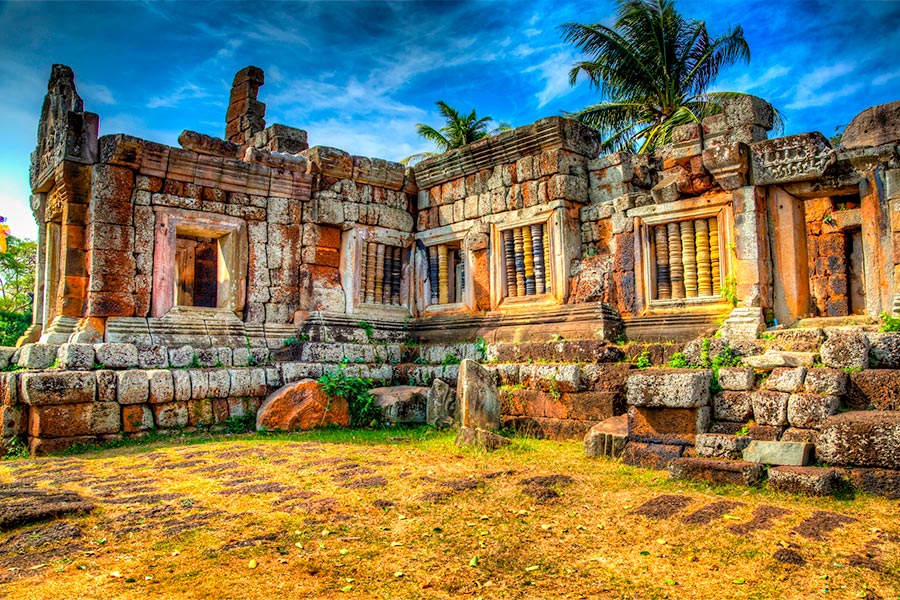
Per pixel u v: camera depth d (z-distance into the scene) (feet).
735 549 14.33
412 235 43.34
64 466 24.56
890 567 13.10
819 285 43.29
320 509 17.78
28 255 87.86
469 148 39.22
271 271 38.55
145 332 33.78
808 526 15.44
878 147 25.68
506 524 16.49
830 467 18.78
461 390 30.09
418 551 14.70
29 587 12.79
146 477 22.35
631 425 23.40
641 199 33.58
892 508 16.79
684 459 20.56
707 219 31.40
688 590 12.45
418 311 42.73
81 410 28.94
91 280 32.89
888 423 18.02
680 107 70.95
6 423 28.43
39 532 15.98
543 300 36.11
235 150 37.27
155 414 30.99
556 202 35.63
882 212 26.03
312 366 36.37
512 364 32.65
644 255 33.14
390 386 37.91
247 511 17.83
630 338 32.89
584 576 13.19
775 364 22.65
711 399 22.67
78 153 33.37
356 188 41.27
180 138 35.37
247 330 37.19
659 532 15.65
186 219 35.83
